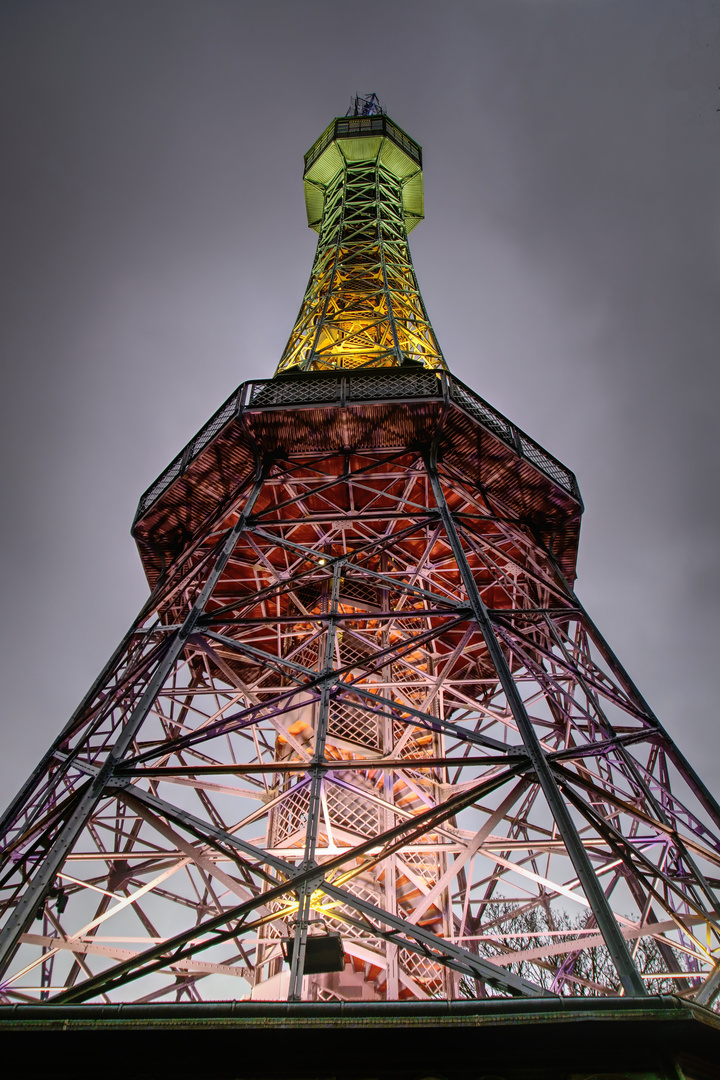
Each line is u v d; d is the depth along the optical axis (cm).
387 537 1794
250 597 1636
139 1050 766
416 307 3322
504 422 2202
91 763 1331
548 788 1046
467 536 1941
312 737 1895
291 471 2048
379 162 4659
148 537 2286
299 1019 745
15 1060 772
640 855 1069
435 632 1441
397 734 1923
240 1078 764
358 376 2142
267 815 1855
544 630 2052
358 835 1670
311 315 3219
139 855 1716
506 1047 762
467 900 1761
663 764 1516
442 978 1510
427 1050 764
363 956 1481
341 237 3903
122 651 1719
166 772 1127
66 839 1021
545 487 2164
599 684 1574
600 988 1655
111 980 855
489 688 2475
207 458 2120
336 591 1594
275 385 2139
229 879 1090
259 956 1603
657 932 1344
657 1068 750
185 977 1680
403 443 2070
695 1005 750
